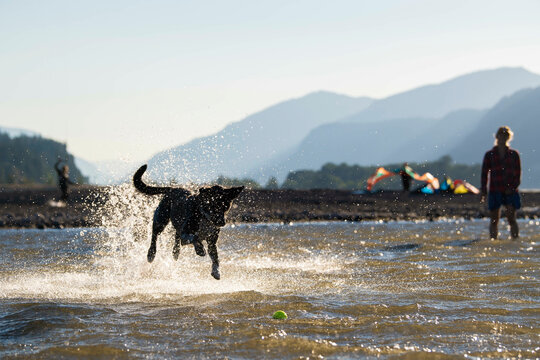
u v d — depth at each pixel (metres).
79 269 10.98
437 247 13.80
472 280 9.58
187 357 5.82
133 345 6.17
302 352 5.95
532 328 6.71
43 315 7.29
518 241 15.07
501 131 15.52
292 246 14.20
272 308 7.67
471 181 111.12
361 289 9.01
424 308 7.65
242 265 11.43
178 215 10.23
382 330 6.69
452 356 5.79
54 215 22.64
